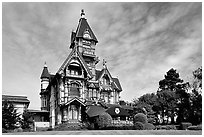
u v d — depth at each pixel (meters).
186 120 47.59
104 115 34.06
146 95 52.69
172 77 62.12
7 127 32.38
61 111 40.31
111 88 48.88
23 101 40.44
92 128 34.09
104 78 49.19
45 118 45.56
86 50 50.75
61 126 36.56
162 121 53.84
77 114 40.19
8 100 37.25
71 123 37.22
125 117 43.09
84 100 41.69
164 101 50.12
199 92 46.66
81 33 51.12
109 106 44.50
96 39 52.44
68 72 42.03
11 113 33.31
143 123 32.88
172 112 50.41
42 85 56.94
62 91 40.50
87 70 42.38
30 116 38.88
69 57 41.53
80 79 42.09
